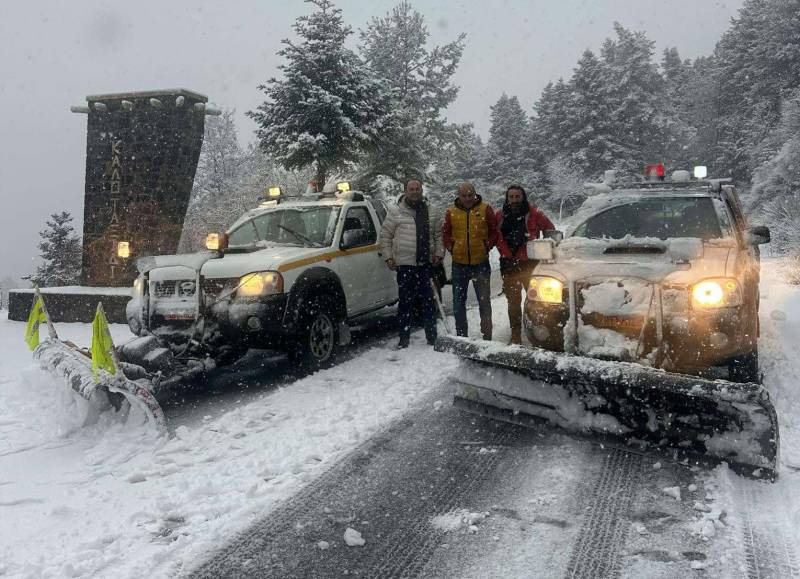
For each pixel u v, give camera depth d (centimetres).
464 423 446
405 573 270
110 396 470
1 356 746
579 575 263
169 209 1102
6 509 341
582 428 393
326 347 620
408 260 657
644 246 448
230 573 274
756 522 299
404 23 2341
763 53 3644
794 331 656
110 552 293
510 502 329
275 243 640
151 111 1091
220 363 588
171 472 382
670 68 6119
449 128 2430
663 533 294
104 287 1101
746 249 473
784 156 2341
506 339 679
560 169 4066
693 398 356
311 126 1515
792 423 416
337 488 351
